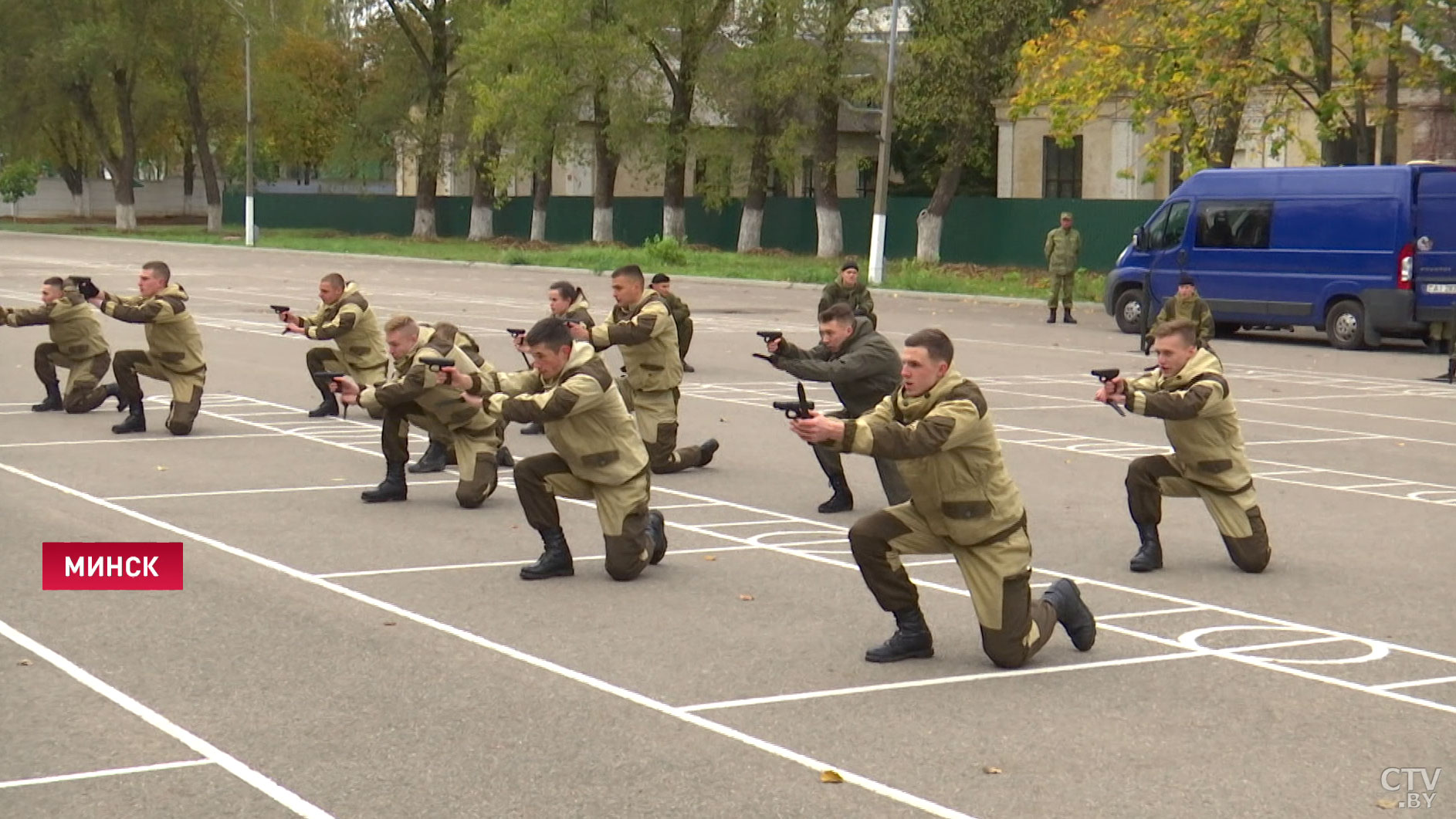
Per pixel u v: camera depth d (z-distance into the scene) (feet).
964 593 32.19
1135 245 99.50
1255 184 94.53
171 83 241.96
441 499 41.91
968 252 169.27
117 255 181.88
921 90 157.69
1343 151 119.75
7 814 19.35
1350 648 28.07
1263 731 23.21
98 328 57.62
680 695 24.66
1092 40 112.68
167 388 65.10
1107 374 32.55
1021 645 26.09
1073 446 53.06
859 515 40.60
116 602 30.32
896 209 178.09
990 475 25.63
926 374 25.39
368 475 45.34
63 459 47.37
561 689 24.88
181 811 19.52
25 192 291.99
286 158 263.90
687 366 76.69
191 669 25.80
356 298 55.88
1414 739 22.89
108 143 257.34
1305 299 92.12
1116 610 30.83
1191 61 107.14
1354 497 44.24
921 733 22.90
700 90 180.75
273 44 228.63
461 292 129.18
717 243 202.69
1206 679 26.02
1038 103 116.47
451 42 215.31
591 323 47.55
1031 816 19.60
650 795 20.16
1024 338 95.20
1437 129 135.23
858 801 20.03
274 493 42.24
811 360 38.73
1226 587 32.86
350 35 229.45
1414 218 88.53
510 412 31.17
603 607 30.45
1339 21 122.42
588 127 198.39
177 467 46.19
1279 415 62.18
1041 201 162.81
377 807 19.66
